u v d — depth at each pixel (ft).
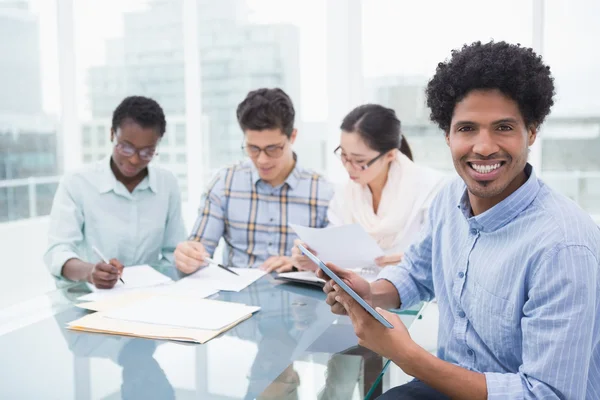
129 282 4.66
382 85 9.02
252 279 4.83
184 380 2.71
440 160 8.86
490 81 2.63
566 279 2.48
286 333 3.43
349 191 6.33
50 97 9.25
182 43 9.70
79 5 9.41
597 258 2.53
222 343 3.24
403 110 8.96
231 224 6.20
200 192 9.93
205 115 9.88
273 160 5.72
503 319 2.81
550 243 2.59
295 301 4.16
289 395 2.58
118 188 6.00
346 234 4.38
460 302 3.14
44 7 9.05
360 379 2.80
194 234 6.09
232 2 9.52
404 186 6.09
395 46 8.86
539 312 2.55
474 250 3.06
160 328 3.43
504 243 2.88
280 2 9.27
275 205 6.12
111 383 2.67
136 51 9.79
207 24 9.67
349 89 9.09
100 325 3.48
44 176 9.27
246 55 9.59
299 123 9.41
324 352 3.12
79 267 4.91
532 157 8.35
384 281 3.77
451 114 2.86
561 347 2.43
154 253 6.25
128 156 5.65
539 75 2.65
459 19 8.51
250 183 6.18
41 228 9.00
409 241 6.09
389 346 2.75
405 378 4.34
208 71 9.79
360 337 2.88
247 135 5.65
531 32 8.09
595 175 8.15
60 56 9.18
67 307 3.96
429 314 6.79
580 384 2.42
